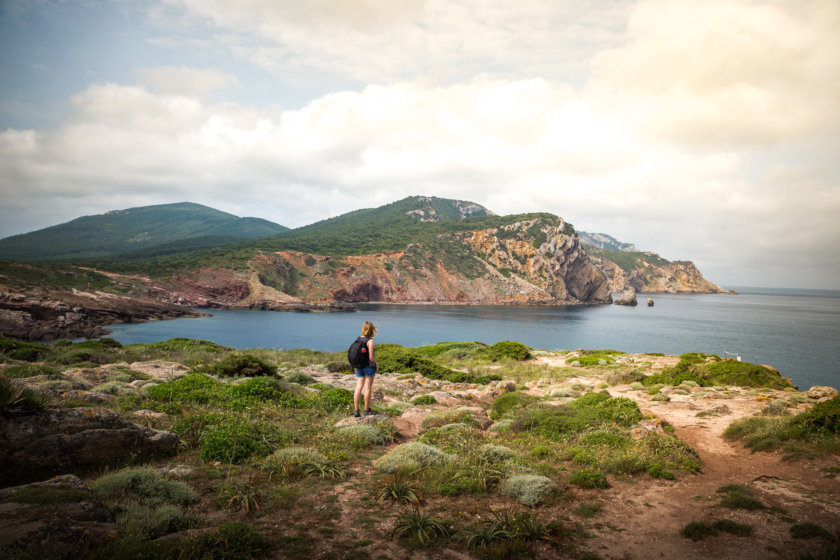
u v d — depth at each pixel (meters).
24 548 3.51
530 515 5.64
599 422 11.02
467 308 167.75
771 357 60.25
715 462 8.90
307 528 4.99
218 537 4.25
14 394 5.86
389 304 176.00
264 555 4.28
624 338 84.31
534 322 115.12
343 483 6.70
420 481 6.81
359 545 4.61
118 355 24.59
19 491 4.61
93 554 3.76
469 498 6.29
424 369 24.97
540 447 9.04
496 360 33.75
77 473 6.04
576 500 6.37
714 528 5.25
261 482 6.45
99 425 6.66
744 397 16.70
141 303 103.00
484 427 12.01
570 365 30.88
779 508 5.84
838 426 8.98
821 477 7.13
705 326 109.88
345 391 13.65
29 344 22.66
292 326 92.62
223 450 7.41
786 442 9.17
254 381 13.03
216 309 127.94
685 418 13.26
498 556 4.41
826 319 140.75
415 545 4.66
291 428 9.91
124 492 5.32
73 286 102.50
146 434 7.26
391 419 11.93
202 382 13.20
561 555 4.57
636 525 5.45
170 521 4.69
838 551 4.24
